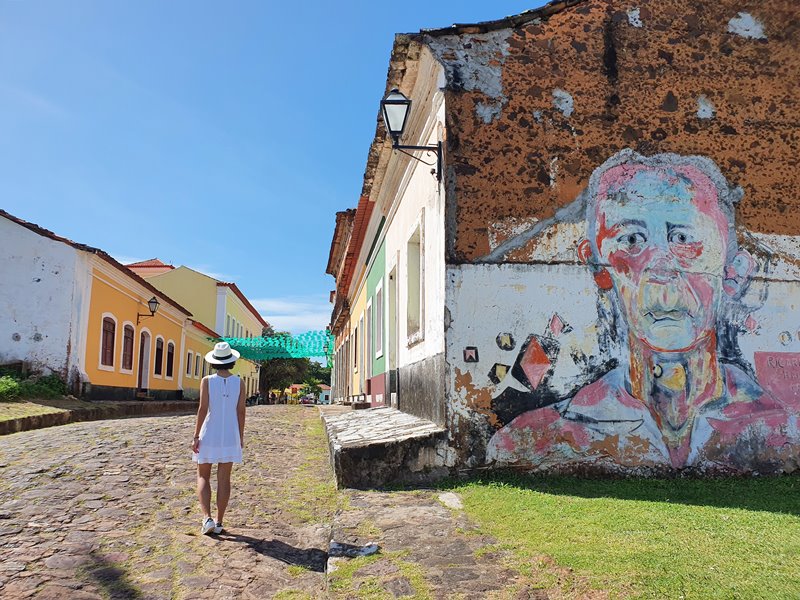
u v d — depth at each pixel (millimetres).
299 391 74375
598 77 7703
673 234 7547
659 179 7625
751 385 7422
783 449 7359
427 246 8445
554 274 7312
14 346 17672
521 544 4695
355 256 19875
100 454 8648
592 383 7184
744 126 7863
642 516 5348
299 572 4895
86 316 18922
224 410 5859
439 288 7547
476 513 5543
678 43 7883
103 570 4691
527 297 7238
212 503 6648
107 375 20906
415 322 10406
